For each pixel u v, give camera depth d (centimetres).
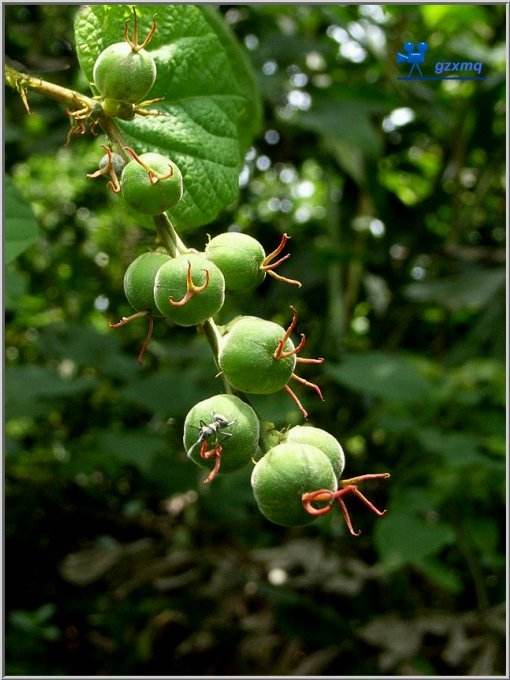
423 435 35
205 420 15
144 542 40
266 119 48
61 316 54
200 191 20
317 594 38
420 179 57
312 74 50
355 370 37
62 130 43
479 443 35
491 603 39
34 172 56
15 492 43
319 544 37
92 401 46
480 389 41
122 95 17
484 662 32
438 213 55
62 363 48
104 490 46
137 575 37
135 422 47
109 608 40
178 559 38
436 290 44
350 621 37
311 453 15
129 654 40
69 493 45
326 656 35
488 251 48
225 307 49
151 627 40
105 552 39
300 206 57
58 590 43
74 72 41
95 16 19
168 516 45
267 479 14
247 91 22
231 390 16
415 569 39
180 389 39
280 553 36
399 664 33
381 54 47
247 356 15
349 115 44
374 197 50
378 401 45
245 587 38
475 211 52
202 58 20
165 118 20
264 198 56
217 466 14
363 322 54
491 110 48
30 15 46
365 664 35
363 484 43
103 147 17
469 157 51
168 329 51
